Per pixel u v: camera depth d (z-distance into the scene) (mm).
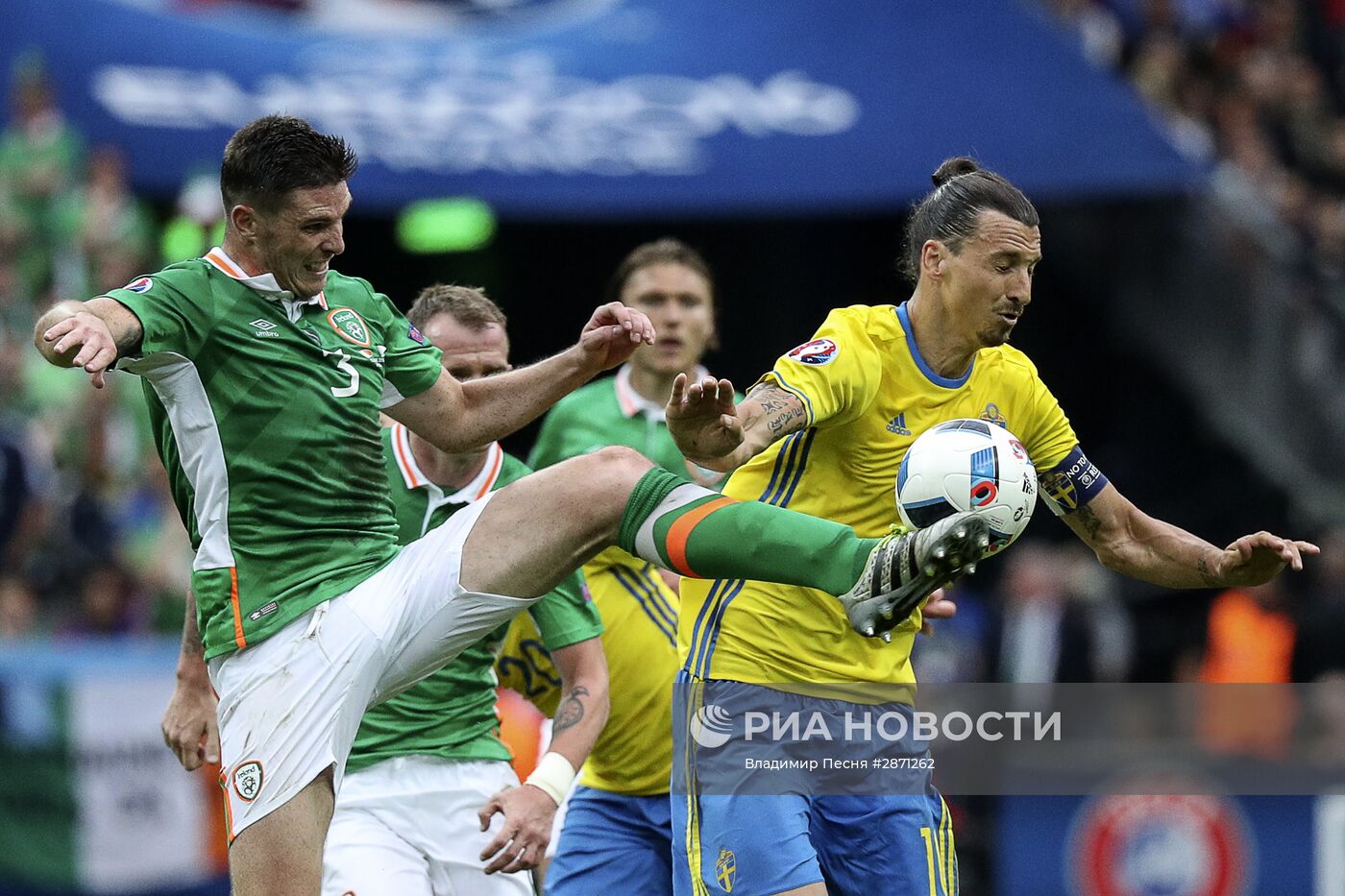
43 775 31375
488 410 17328
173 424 15938
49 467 36094
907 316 17594
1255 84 55719
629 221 57344
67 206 38250
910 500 15844
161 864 31859
